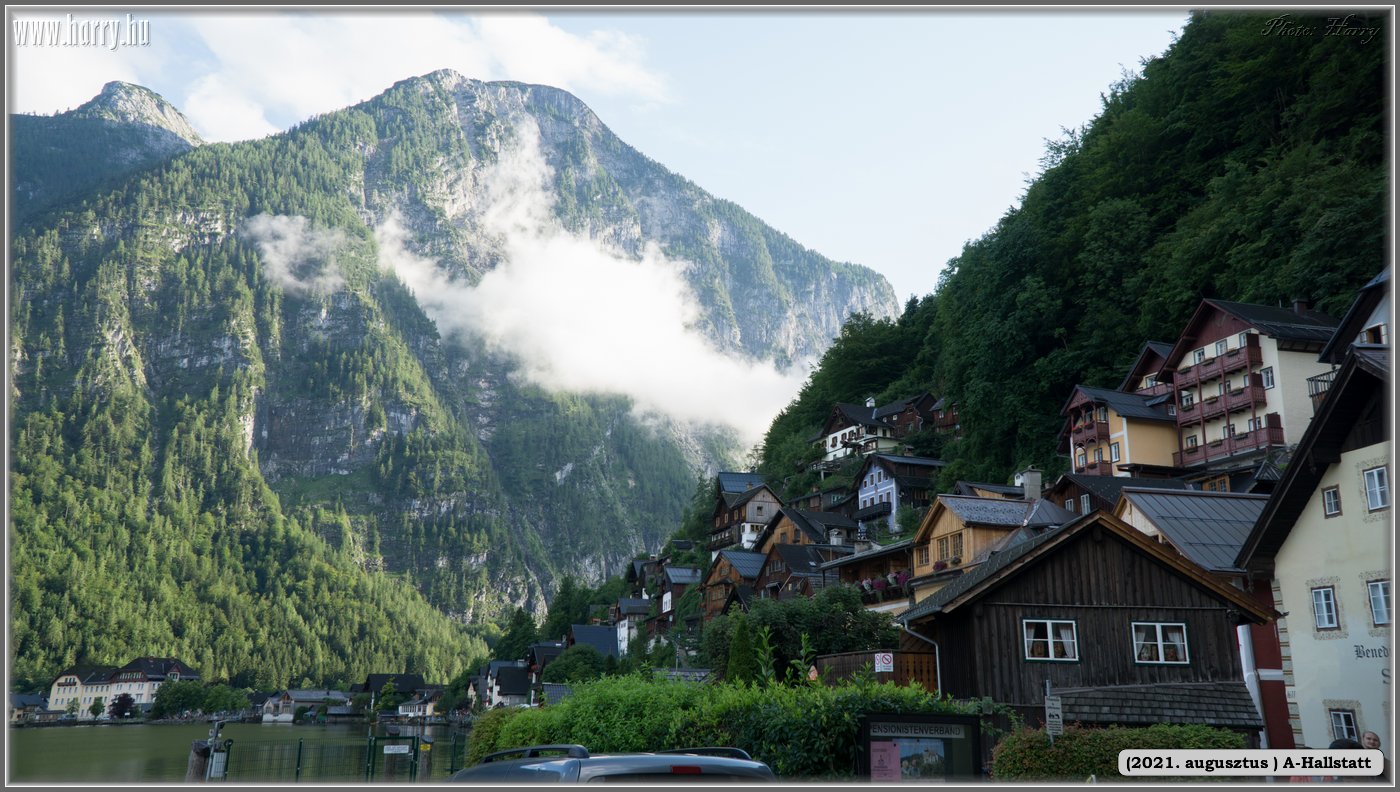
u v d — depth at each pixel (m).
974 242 108.00
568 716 26.11
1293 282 64.88
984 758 26.42
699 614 101.56
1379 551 25.67
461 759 53.47
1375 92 67.06
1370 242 60.91
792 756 19.81
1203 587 30.81
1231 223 70.94
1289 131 74.56
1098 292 86.00
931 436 120.75
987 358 90.88
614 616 144.38
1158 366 73.88
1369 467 26.14
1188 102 86.50
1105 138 93.75
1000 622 29.64
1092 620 30.12
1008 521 53.38
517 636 186.12
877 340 160.62
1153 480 58.97
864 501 113.12
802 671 24.86
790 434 167.00
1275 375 61.22
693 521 163.38
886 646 43.16
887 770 18.94
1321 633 27.44
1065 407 76.56
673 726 22.88
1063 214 94.75
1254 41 76.19
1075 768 18.64
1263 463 51.19
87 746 122.88
